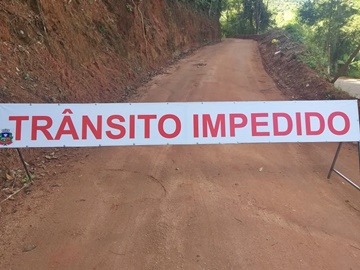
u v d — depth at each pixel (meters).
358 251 3.34
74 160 5.41
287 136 4.77
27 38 7.20
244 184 4.65
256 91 10.85
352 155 6.00
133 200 4.16
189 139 4.70
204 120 4.73
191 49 25.06
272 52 20.34
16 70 6.45
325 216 3.94
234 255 3.18
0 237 3.41
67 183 4.60
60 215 3.81
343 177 4.74
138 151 5.79
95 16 10.91
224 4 47.56
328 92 9.41
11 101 5.66
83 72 8.84
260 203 4.15
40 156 5.41
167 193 4.35
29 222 3.67
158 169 5.09
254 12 56.16
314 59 13.74
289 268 3.04
